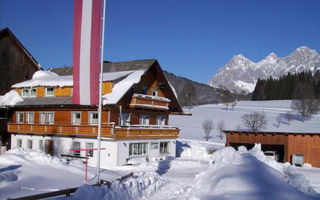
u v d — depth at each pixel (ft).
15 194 35.42
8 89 122.72
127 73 99.91
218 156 57.77
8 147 112.47
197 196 40.37
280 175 49.08
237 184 38.68
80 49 43.34
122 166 82.38
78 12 43.39
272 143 117.39
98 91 43.37
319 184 68.80
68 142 93.76
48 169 51.01
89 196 34.76
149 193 46.80
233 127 241.76
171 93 114.52
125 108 94.79
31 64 132.98
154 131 99.60
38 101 103.65
